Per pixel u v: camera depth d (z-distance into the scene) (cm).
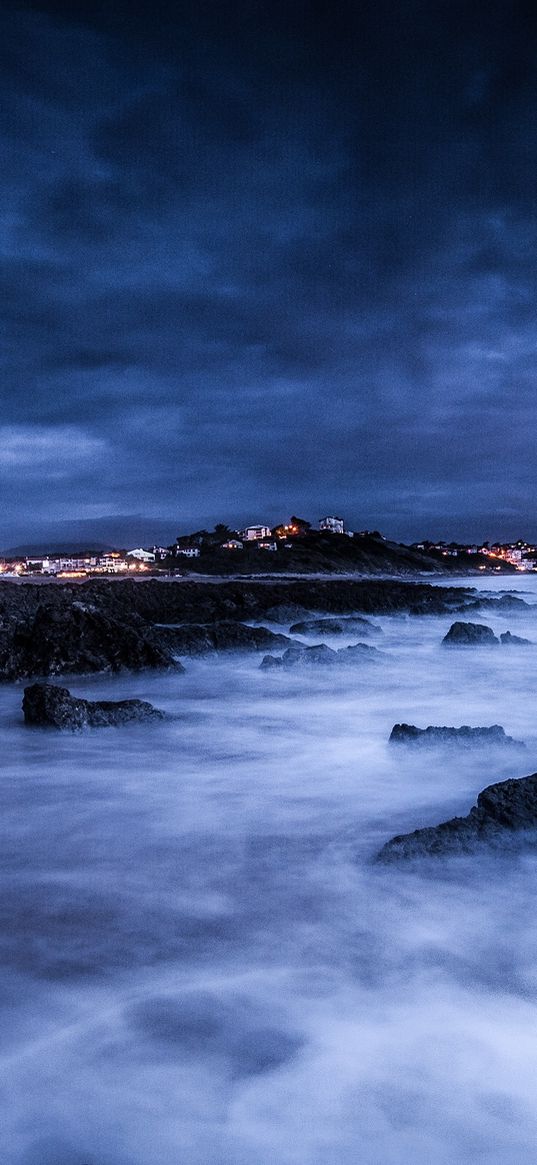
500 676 2117
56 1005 489
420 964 539
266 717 1522
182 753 1197
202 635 2350
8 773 1082
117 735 1299
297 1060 438
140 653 1930
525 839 710
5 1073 428
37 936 583
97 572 12475
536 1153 372
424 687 1928
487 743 1152
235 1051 445
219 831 832
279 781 1038
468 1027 465
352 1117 397
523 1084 419
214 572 13200
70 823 867
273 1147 376
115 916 620
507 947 563
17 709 1480
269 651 2392
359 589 5000
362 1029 468
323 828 838
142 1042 453
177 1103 410
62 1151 378
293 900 645
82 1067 432
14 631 1930
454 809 901
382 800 945
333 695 1795
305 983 515
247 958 548
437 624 3969
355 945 568
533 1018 475
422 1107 403
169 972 530
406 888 659
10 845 795
